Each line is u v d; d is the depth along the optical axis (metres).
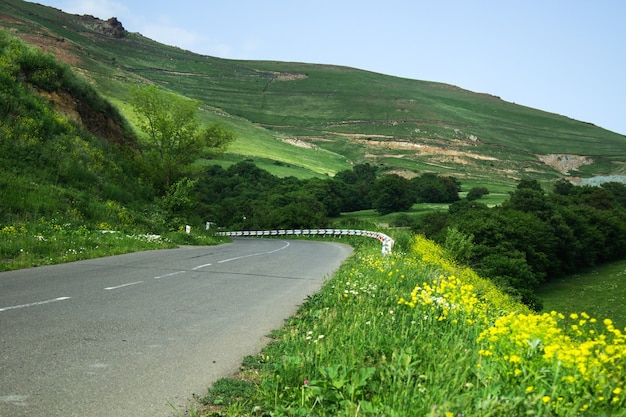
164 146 45.97
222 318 8.96
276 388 5.00
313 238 60.69
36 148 27.34
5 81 29.78
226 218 105.12
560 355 4.67
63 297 9.84
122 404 4.77
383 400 4.58
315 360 5.56
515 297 40.44
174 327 8.02
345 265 20.12
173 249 25.09
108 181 32.22
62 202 24.52
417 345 6.32
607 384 4.39
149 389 5.23
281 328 8.35
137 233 27.03
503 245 66.69
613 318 49.19
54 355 6.04
